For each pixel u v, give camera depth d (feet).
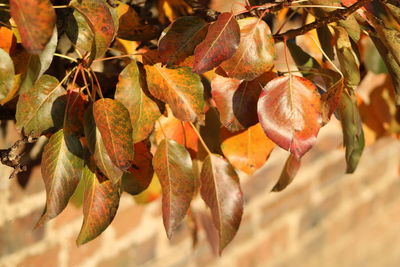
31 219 4.08
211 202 3.08
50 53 2.77
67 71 3.09
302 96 2.98
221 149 3.25
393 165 7.57
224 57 2.86
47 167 2.86
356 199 7.14
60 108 2.91
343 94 3.16
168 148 3.04
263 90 2.96
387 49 3.10
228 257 5.67
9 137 3.63
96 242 4.47
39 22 2.57
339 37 3.12
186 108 2.97
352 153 3.37
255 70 2.95
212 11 3.25
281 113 2.96
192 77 2.98
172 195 3.02
